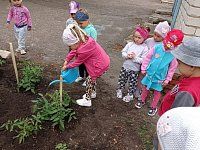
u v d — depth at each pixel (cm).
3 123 386
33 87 453
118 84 462
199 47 209
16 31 567
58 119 378
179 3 608
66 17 853
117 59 598
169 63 393
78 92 466
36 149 352
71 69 392
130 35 721
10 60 536
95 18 867
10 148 352
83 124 396
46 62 554
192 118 121
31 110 411
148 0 1212
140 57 423
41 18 814
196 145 113
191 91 222
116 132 391
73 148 357
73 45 380
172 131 122
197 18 439
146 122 419
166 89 483
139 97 457
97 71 402
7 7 891
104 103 448
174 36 355
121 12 973
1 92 443
